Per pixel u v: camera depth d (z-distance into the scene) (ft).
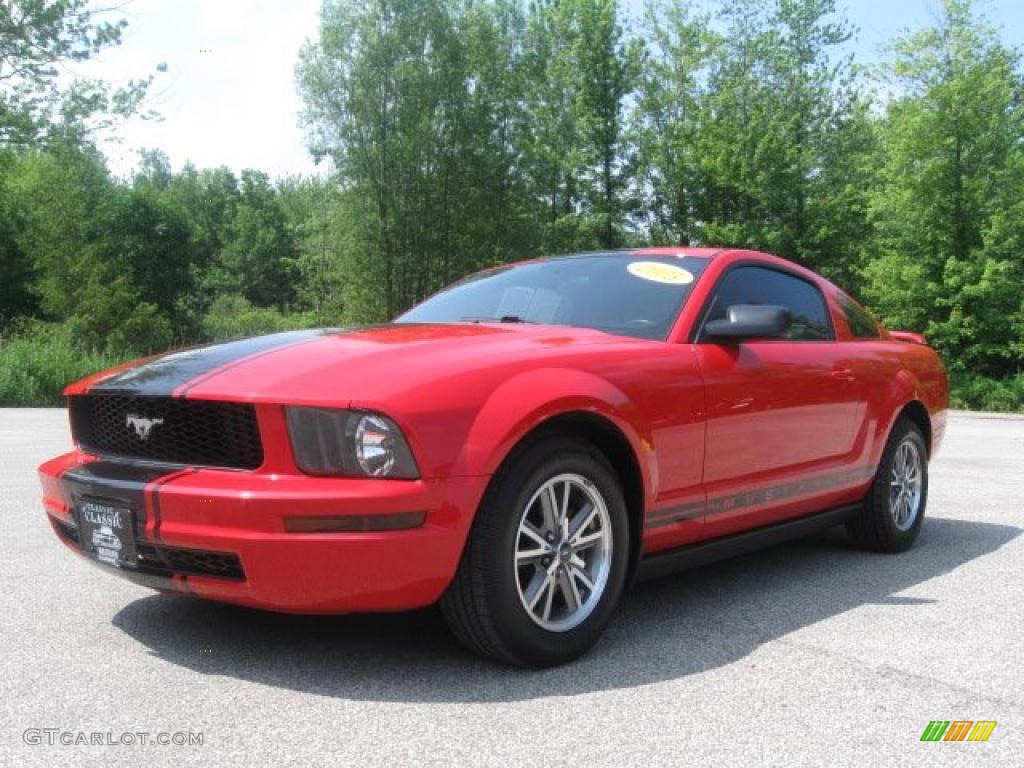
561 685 9.48
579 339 11.32
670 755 7.79
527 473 9.58
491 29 133.08
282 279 288.71
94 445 10.91
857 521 16.37
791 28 124.98
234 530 8.80
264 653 10.30
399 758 7.64
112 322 118.32
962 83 78.84
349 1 130.93
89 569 14.02
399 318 14.90
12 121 78.59
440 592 9.25
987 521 19.97
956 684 9.67
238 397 9.18
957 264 79.41
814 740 8.16
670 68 132.57
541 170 136.56
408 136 133.08
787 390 13.38
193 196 318.65
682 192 133.59
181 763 7.52
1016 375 78.74
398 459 8.89
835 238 114.93
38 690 9.14
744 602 13.01
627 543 10.82
